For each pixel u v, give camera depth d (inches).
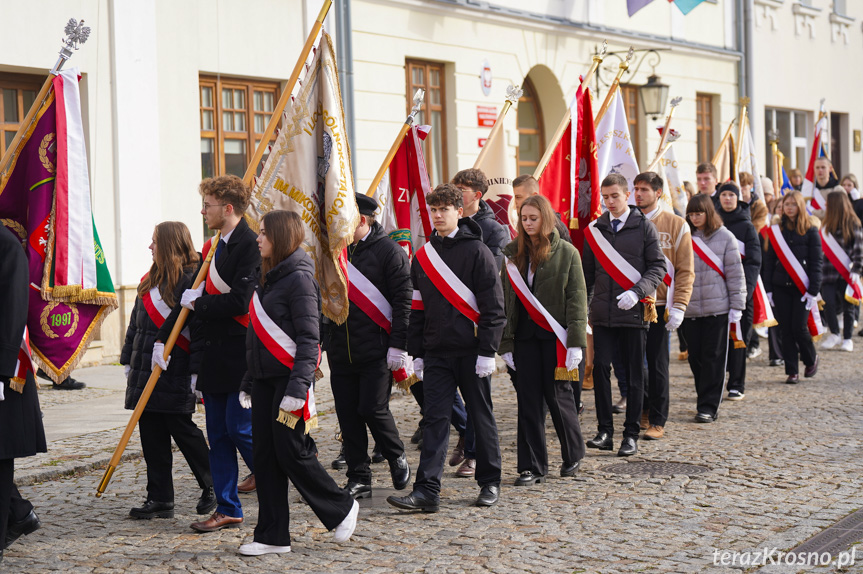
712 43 826.2
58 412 352.5
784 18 916.0
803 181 603.2
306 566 191.2
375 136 555.8
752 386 400.8
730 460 271.6
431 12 586.2
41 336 223.1
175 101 486.9
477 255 230.2
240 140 520.1
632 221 285.7
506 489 248.1
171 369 223.8
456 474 264.8
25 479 260.5
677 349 519.2
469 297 230.2
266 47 520.1
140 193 472.4
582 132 337.1
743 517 217.3
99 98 458.3
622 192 286.2
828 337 506.9
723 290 331.0
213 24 498.3
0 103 436.8
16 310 187.5
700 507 226.4
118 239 465.4
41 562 196.4
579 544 200.5
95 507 237.9
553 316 248.8
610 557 191.5
